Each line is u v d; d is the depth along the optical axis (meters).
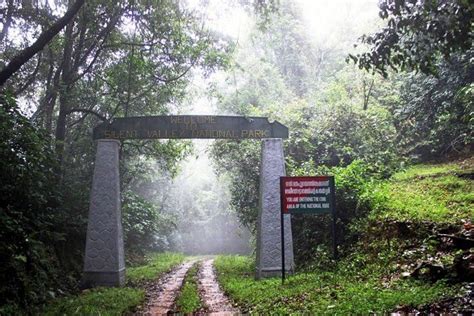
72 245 14.08
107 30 15.22
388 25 7.61
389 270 8.40
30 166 9.79
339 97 18.08
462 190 11.71
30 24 14.45
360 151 15.90
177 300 10.15
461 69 14.80
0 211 8.82
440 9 6.98
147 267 18.03
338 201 12.68
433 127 16.78
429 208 10.39
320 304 6.99
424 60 7.63
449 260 7.17
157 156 18.80
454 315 5.40
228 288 11.16
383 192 12.16
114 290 11.17
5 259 8.63
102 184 12.80
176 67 17.06
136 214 21.69
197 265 20.41
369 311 5.94
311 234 13.58
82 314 8.20
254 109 19.64
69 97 15.34
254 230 18.36
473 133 14.98
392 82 19.39
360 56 7.93
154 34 15.65
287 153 16.61
